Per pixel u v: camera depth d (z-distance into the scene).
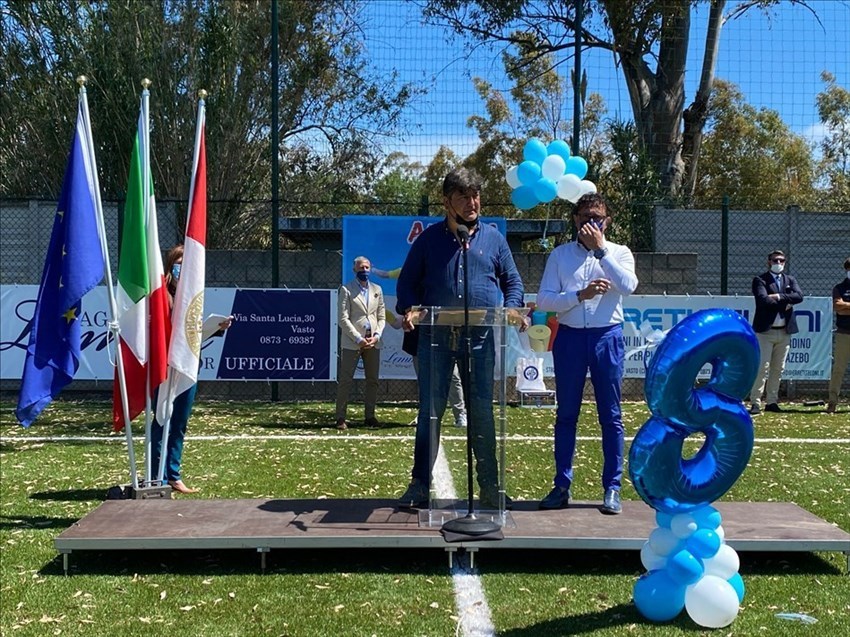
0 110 15.81
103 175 15.21
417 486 4.84
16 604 3.84
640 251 12.48
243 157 15.96
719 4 15.96
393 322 10.99
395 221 10.98
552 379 10.96
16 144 15.95
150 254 5.50
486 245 4.79
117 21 15.08
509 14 14.88
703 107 16.30
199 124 5.61
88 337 11.02
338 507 4.86
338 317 8.96
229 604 3.83
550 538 4.20
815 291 12.44
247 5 16.52
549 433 8.65
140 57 15.09
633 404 10.94
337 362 10.99
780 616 3.68
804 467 6.92
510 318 4.57
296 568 4.35
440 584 4.10
